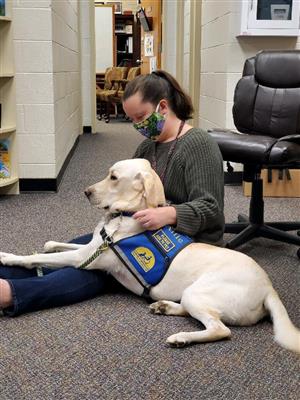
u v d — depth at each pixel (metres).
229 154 2.38
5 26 3.36
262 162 2.30
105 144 6.16
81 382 1.32
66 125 4.60
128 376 1.35
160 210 1.66
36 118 3.54
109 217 1.74
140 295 1.75
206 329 1.50
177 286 1.65
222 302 1.54
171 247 1.66
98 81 10.02
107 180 1.72
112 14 10.01
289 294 1.95
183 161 1.78
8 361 1.41
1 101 3.49
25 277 1.75
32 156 3.59
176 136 1.82
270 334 1.57
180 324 1.63
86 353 1.46
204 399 1.26
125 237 1.68
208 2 4.47
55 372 1.36
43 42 3.45
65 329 1.59
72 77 5.45
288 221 2.87
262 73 2.87
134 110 1.77
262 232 2.54
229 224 2.63
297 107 2.77
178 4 6.70
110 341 1.52
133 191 1.69
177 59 6.86
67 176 4.23
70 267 1.77
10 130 3.45
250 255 2.42
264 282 1.60
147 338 1.54
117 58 10.55
